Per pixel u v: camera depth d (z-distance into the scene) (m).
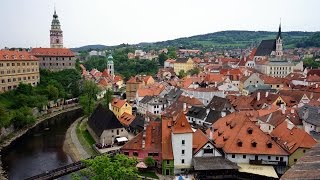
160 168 93.88
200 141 94.38
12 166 106.62
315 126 103.00
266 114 116.69
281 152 87.75
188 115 138.88
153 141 98.31
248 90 181.75
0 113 136.12
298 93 152.00
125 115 152.38
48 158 114.81
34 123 164.75
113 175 56.62
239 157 89.31
